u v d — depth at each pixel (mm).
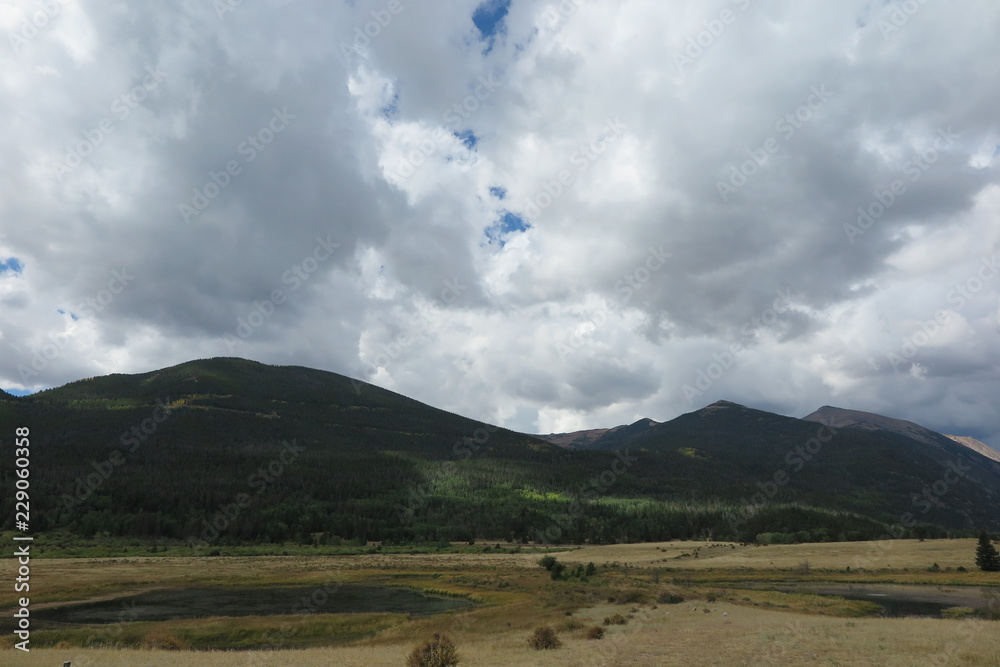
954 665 20766
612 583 78312
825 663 22781
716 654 26391
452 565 117250
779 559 122188
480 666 24891
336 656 30516
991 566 94250
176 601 72438
